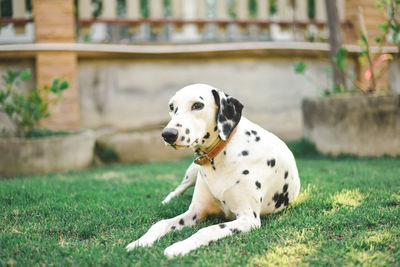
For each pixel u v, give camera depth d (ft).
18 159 17.93
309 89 26.35
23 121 19.29
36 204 11.25
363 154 18.72
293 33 25.80
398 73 26.89
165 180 15.23
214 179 8.73
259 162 8.87
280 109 25.91
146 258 6.97
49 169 18.45
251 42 24.81
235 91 25.40
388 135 18.22
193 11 31.63
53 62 22.52
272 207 9.71
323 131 20.11
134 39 31.58
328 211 9.60
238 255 6.99
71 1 22.70
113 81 24.08
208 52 24.56
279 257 6.91
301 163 17.87
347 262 6.59
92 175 17.38
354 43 25.99
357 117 18.79
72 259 7.06
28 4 27.91
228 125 8.41
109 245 7.69
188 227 8.80
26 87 23.08
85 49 22.84
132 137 22.18
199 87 8.49
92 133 21.07
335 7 21.91
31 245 7.82
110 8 23.91
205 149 8.71
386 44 26.20
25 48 22.16
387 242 7.36
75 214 10.11
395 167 15.26
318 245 7.39
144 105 24.47
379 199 10.54
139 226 9.16
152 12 24.53
